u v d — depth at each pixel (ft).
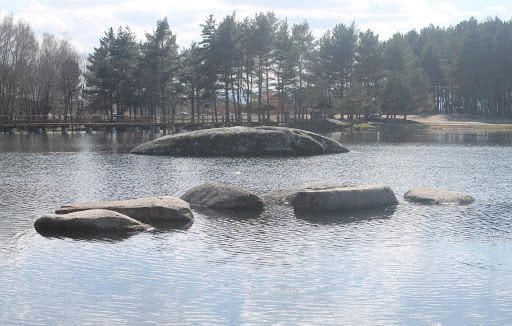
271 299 43.65
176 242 58.90
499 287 46.06
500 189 92.73
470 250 56.13
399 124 326.65
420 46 455.63
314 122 295.89
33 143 197.77
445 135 251.80
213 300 43.47
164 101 305.53
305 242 59.16
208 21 288.10
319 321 40.04
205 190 78.33
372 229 64.59
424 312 41.39
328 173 114.73
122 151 166.71
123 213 66.69
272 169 121.90
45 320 40.16
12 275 48.73
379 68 333.62
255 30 287.48
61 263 51.85
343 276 48.57
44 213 72.64
